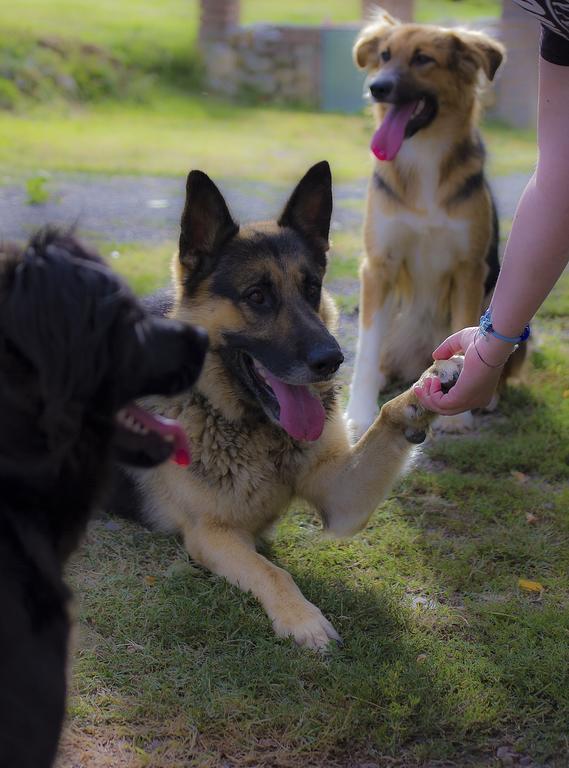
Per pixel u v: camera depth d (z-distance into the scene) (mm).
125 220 9547
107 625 3498
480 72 5902
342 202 10898
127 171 12133
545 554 4082
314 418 3895
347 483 4039
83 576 3844
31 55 16859
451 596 3787
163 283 7172
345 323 7004
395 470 3998
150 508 4211
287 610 3496
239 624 3490
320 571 3955
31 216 9406
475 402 3197
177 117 16688
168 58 18672
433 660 3312
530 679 3217
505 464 4957
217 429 3922
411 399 3814
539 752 2918
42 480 2234
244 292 3982
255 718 3020
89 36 18516
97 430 2295
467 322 5730
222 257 4090
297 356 3859
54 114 15836
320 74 19078
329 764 2877
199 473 3930
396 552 4121
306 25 19375
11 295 1979
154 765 2844
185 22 21141
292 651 3348
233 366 3977
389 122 5617
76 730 2975
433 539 4219
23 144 13508
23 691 2074
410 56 5656
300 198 4293
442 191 5488
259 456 3953
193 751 2904
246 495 3955
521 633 3484
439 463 5047
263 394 3939
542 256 2756
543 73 2641
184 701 3098
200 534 3951
